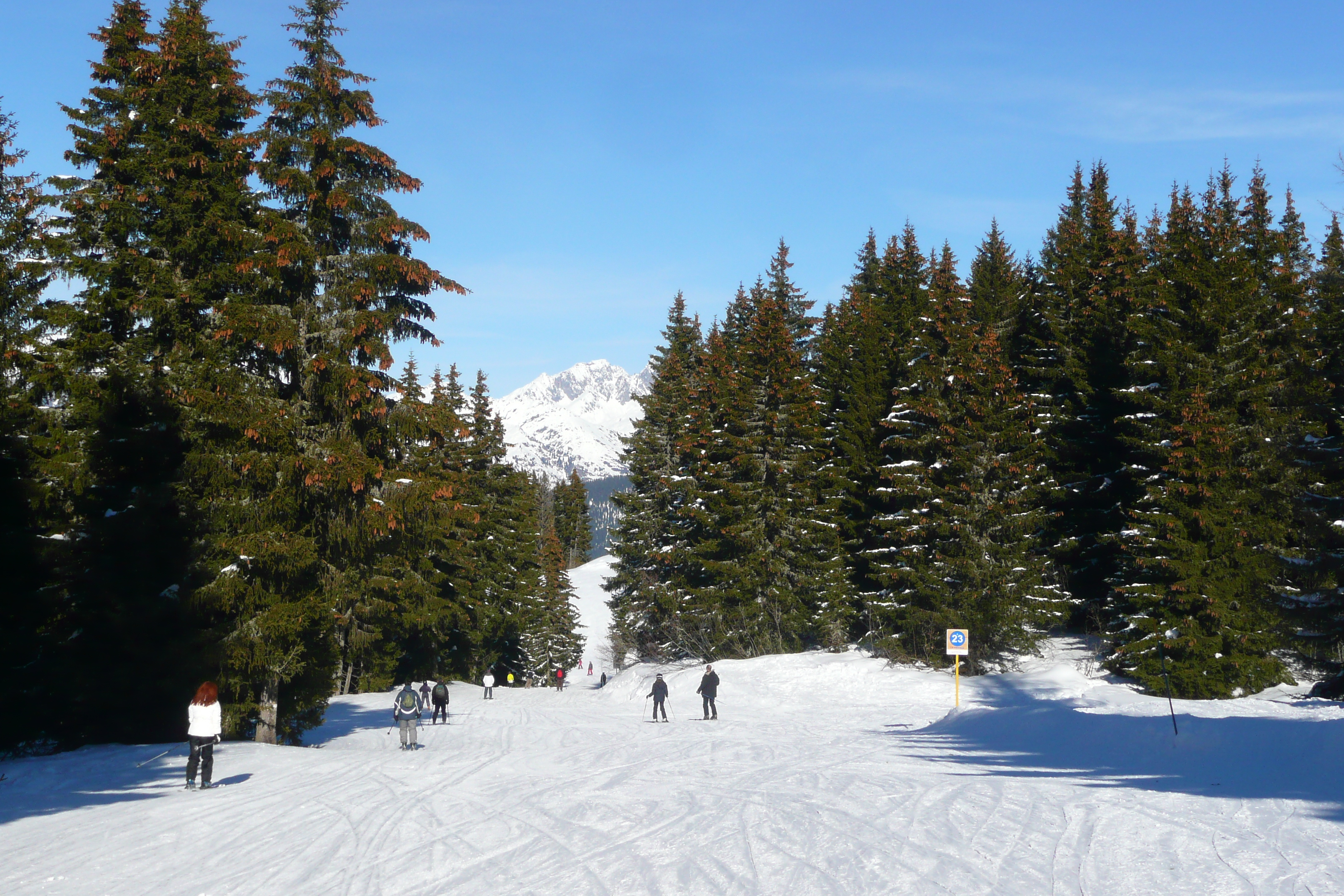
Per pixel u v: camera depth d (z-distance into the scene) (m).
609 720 32.81
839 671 41.72
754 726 27.97
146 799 13.37
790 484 46.91
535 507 88.19
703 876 8.06
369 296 21.95
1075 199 58.34
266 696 21.75
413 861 9.25
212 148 23.16
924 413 42.34
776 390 48.03
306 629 21.73
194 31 23.08
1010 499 39.88
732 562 47.22
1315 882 6.95
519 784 14.69
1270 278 43.44
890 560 46.12
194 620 20.70
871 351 49.09
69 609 21.28
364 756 19.08
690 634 49.56
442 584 58.44
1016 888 7.24
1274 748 13.67
